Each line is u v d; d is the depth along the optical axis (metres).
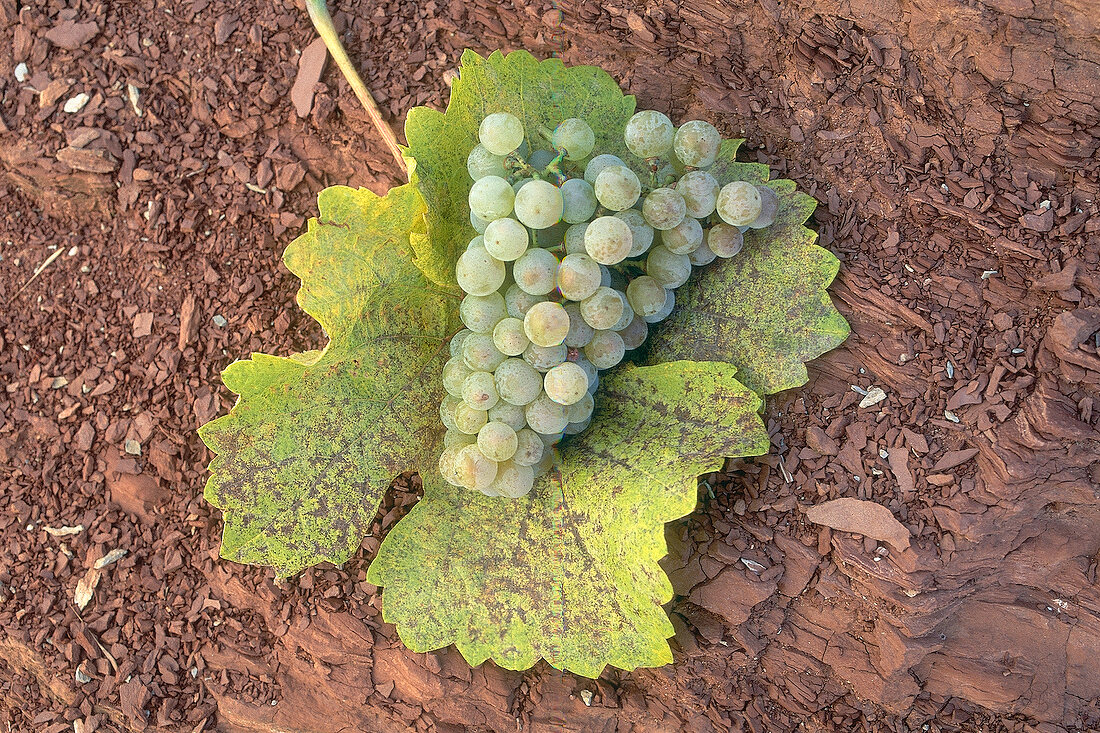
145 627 0.63
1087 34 0.57
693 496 0.56
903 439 0.58
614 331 0.57
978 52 0.58
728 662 0.60
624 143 0.60
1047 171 0.58
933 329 0.59
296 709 0.61
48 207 0.67
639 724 0.60
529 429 0.56
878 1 0.59
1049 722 0.58
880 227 0.60
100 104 0.67
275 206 0.66
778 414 0.60
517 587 0.58
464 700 0.60
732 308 0.59
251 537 0.57
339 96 0.65
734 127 0.61
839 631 0.59
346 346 0.57
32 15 0.68
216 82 0.67
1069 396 0.57
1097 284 0.57
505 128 0.55
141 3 0.68
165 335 0.65
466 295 0.58
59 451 0.65
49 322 0.67
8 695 0.63
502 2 0.65
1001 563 0.58
